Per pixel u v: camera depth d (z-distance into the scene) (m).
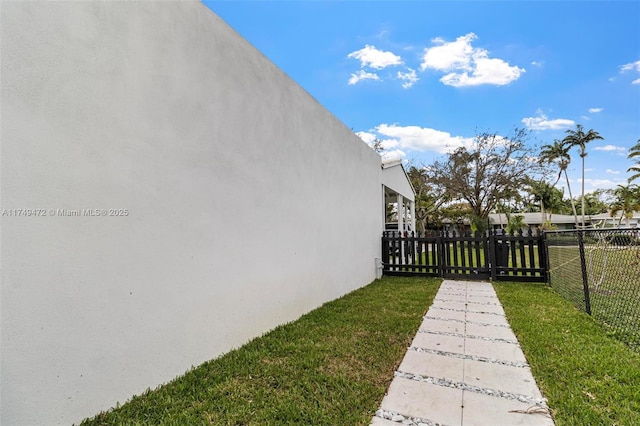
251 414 2.19
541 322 4.07
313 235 4.97
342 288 5.95
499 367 2.95
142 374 2.38
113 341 2.19
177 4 2.77
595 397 2.35
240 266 3.41
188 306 2.78
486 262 7.59
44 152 1.85
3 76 1.70
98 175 2.13
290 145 4.43
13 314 1.70
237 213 3.39
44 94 1.86
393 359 3.10
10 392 1.68
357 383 2.63
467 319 4.40
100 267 2.13
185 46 2.83
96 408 2.08
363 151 7.37
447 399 2.43
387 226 14.91
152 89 2.52
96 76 2.13
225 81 3.28
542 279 7.07
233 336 3.27
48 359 1.84
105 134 2.18
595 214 40.56
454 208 26.88
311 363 2.96
